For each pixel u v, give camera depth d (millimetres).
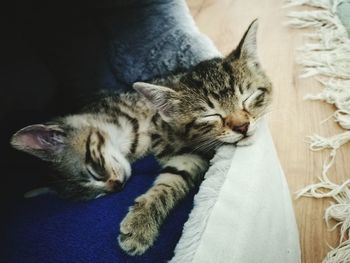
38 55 257
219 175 172
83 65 260
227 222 155
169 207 190
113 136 228
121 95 242
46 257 182
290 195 205
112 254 177
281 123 251
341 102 252
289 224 183
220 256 149
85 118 231
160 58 251
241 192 163
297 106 260
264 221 163
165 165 214
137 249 175
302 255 186
